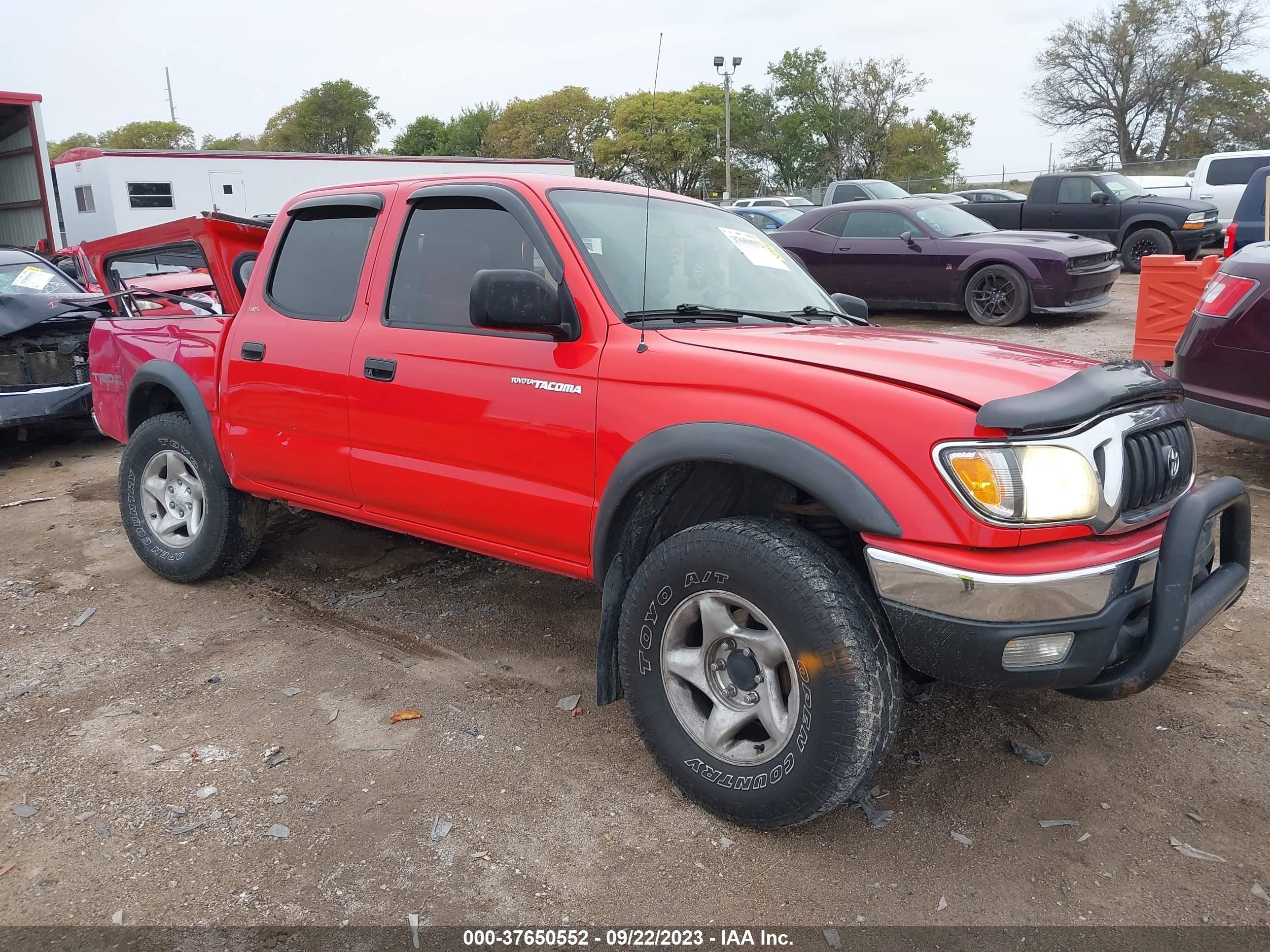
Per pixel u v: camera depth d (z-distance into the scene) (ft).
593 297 9.46
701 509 9.46
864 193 54.34
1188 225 49.19
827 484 7.52
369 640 12.63
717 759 8.47
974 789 9.07
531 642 12.49
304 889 7.82
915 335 10.19
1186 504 7.64
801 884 7.82
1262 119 164.25
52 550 16.62
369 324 11.36
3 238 61.36
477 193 10.63
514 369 9.80
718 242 11.69
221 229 14.34
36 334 23.41
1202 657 11.59
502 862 8.13
